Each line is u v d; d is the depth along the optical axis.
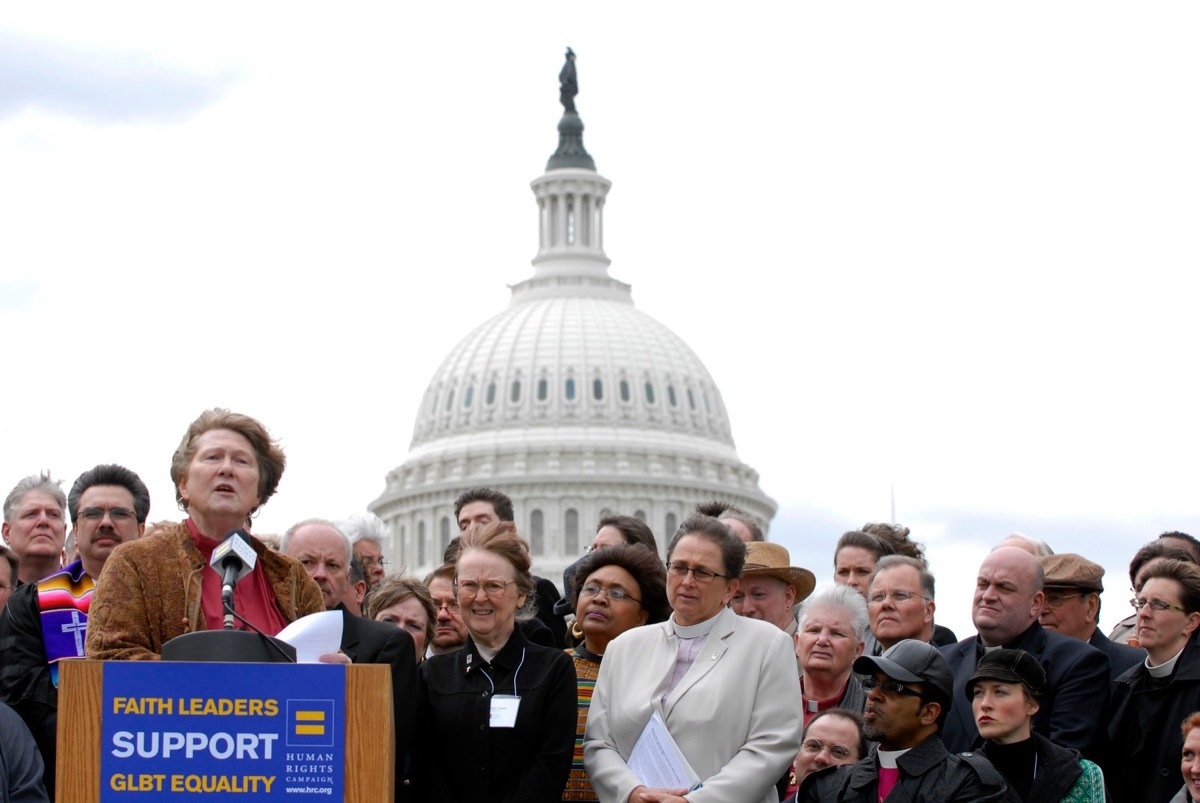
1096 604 13.48
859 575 14.80
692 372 140.25
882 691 9.68
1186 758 10.53
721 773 10.16
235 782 7.34
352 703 7.39
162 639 8.50
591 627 11.77
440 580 14.33
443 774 10.44
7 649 10.53
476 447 132.88
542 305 141.00
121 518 11.34
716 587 10.69
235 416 9.09
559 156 148.12
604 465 131.88
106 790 7.30
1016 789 10.16
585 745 10.68
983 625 11.92
